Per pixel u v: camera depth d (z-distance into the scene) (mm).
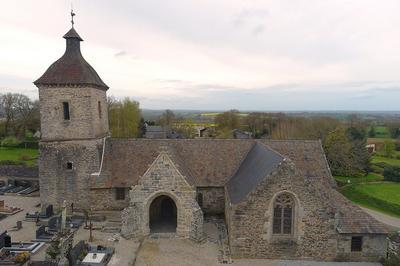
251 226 25078
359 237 25406
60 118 32875
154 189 28469
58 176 33375
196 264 24344
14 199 42500
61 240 24391
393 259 23969
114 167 33844
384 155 91562
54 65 33344
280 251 25312
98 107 35000
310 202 24719
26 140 99438
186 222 28594
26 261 24859
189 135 112000
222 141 37156
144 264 24266
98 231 30359
